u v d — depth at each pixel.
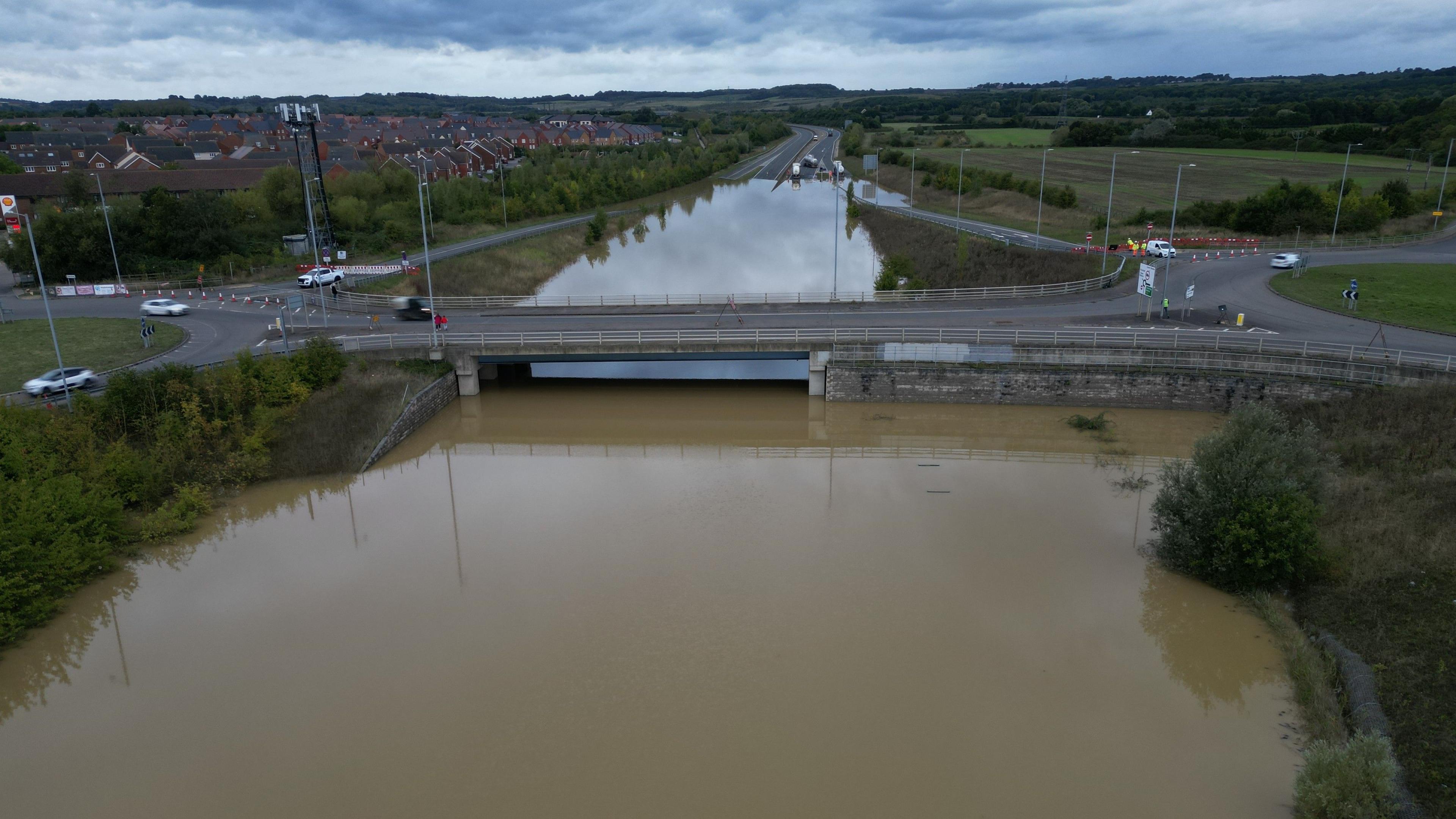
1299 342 45.47
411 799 20.17
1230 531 27.78
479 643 26.44
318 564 31.64
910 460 41.25
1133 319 51.84
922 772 20.80
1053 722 22.62
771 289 79.75
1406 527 28.64
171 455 36.25
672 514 35.59
